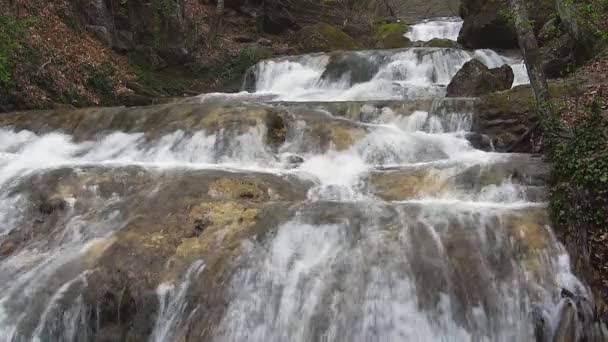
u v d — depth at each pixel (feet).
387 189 25.55
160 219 22.43
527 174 24.34
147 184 25.94
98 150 33.88
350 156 29.48
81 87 47.21
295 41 71.87
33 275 20.56
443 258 18.72
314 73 56.08
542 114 28.45
